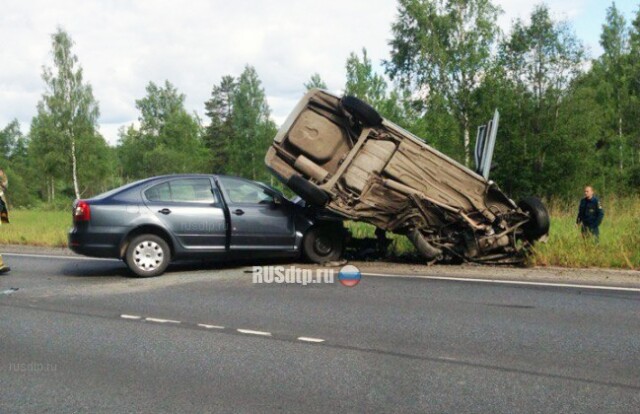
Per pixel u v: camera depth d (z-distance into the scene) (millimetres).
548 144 40312
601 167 45188
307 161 10844
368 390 4770
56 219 25859
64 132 63531
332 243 11133
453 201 10891
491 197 10992
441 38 42625
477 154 11781
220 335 6438
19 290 9078
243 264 11414
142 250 10133
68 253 14016
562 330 6480
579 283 9195
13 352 5898
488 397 4590
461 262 11219
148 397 4680
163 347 6023
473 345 5957
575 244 11500
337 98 11078
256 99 78312
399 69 44094
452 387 4812
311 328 6660
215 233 10461
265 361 5523
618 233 13125
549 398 4559
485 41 42250
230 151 81125
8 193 79625
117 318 7242
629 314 7176
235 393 4738
